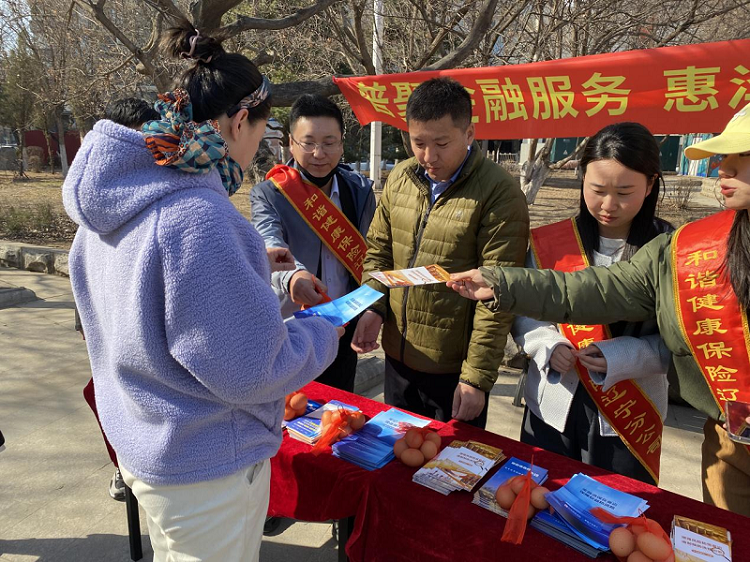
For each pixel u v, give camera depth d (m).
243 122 1.20
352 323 2.49
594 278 1.62
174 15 3.94
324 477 1.56
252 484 1.25
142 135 1.06
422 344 2.06
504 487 1.37
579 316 1.62
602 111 2.81
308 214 2.44
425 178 2.02
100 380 1.29
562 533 1.29
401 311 2.10
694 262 1.50
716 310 1.47
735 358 1.46
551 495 1.35
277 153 11.70
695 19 4.69
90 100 7.71
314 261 2.51
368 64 4.79
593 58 2.73
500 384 3.69
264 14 6.66
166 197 1.05
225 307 1.02
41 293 5.57
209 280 1.01
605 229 1.84
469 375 1.83
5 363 3.92
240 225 1.10
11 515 2.39
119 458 1.26
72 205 1.08
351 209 2.60
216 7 3.89
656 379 1.82
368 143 15.19
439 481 1.44
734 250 1.39
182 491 1.17
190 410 1.12
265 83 1.22
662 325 1.58
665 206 11.55
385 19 5.79
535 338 1.81
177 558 1.24
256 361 1.04
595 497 1.38
